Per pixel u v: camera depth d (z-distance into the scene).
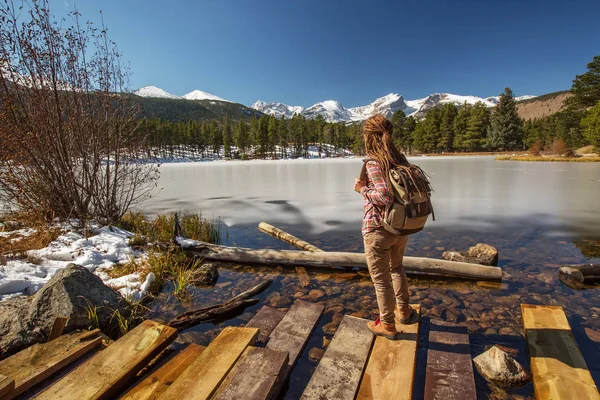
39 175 4.71
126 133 5.53
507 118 57.25
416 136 72.25
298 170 23.09
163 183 14.93
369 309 2.94
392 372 1.92
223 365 1.93
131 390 1.84
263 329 2.56
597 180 12.39
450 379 1.91
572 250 4.46
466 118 63.66
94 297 2.70
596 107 31.86
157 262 3.89
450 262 3.66
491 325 2.60
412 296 3.20
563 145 32.53
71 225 4.88
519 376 1.91
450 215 6.86
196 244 4.61
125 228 5.61
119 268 3.86
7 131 4.25
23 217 5.05
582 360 2.03
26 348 2.28
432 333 2.43
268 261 4.24
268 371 1.83
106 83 5.07
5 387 1.70
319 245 5.02
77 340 2.26
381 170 2.02
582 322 2.61
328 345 2.27
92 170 5.15
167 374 1.99
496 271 3.51
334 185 13.10
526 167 20.47
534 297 3.10
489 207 7.62
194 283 3.68
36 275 3.34
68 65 4.70
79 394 1.71
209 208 8.26
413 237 5.30
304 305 2.89
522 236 5.22
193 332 2.63
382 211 2.08
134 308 2.98
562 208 7.30
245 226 6.38
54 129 4.68
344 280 3.68
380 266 2.21
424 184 2.04
